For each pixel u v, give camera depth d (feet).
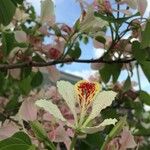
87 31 1.31
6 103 1.50
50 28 1.43
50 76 1.55
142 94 1.51
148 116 1.85
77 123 0.78
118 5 1.26
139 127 1.76
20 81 1.49
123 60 1.36
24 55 1.43
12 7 1.18
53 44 1.44
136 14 1.22
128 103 1.68
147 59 1.29
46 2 1.40
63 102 1.40
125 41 1.32
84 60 1.36
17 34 1.41
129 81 1.50
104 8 1.26
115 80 1.47
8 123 1.00
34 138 0.81
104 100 0.80
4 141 0.77
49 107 0.77
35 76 1.54
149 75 1.32
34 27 1.44
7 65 1.39
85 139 1.21
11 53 1.43
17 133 0.77
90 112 0.83
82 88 0.81
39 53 1.44
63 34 1.35
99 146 1.20
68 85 0.81
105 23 1.29
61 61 1.37
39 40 1.43
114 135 0.77
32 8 1.63
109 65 1.45
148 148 1.79
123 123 0.77
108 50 1.31
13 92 1.58
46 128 1.03
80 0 1.29
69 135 0.95
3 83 1.46
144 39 1.20
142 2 1.25
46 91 1.53
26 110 0.97
